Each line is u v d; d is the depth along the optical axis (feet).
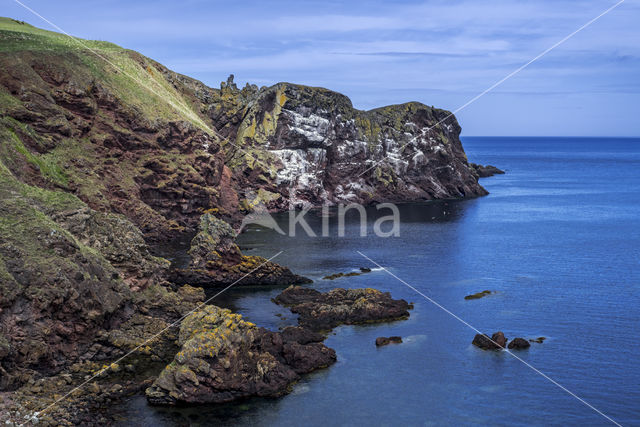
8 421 134.51
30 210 193.57
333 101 594.65
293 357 180.86
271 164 532.73
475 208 580.30
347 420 151.53
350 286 274.57
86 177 329.52
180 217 389.80
